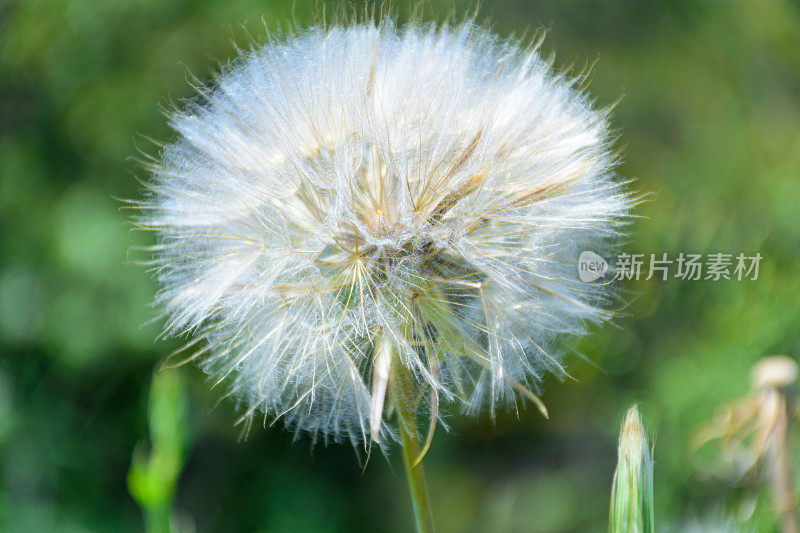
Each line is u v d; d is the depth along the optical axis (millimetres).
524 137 378
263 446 1046
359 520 1051
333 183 374
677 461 662
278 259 376
